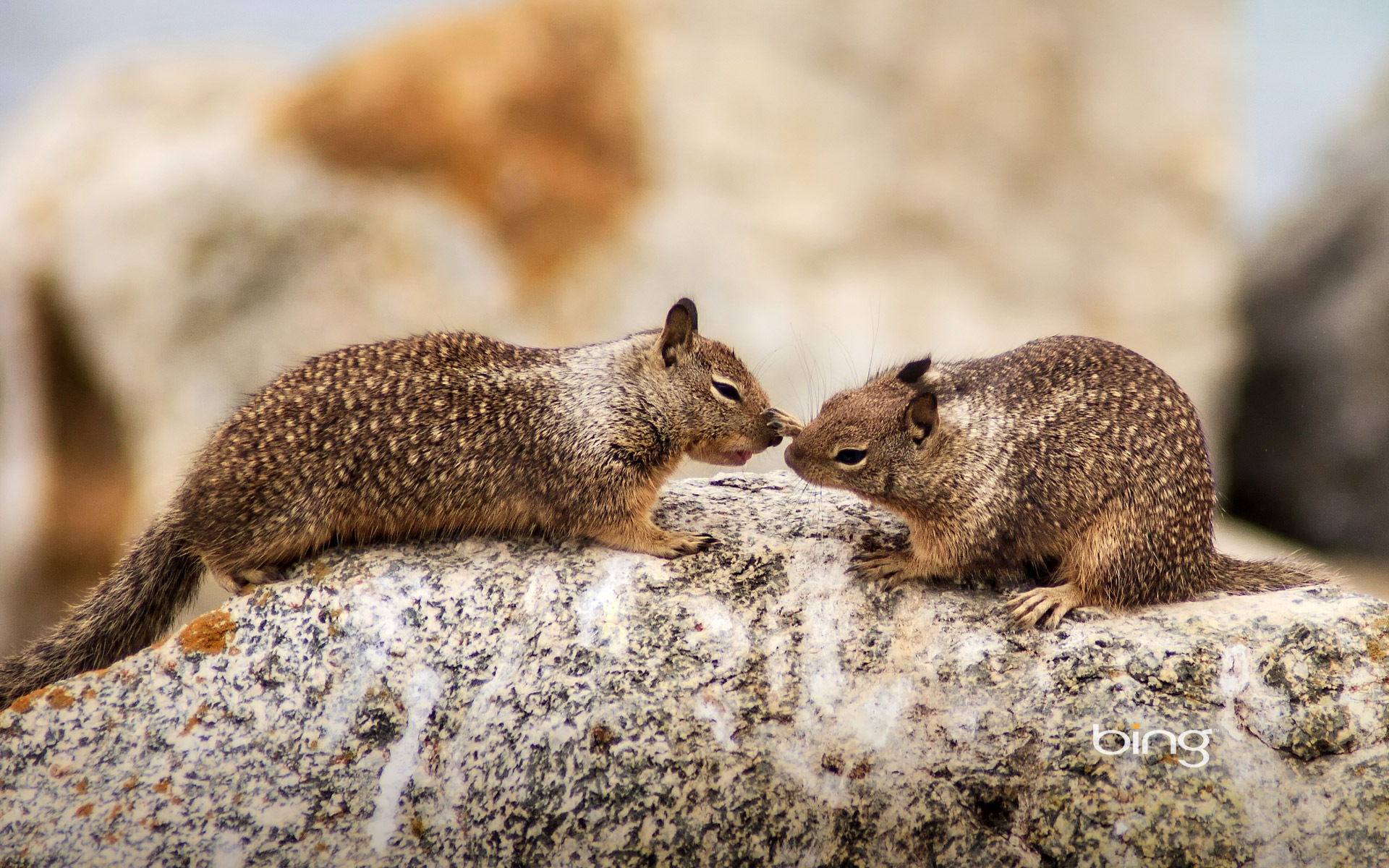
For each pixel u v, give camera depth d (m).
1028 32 30.17
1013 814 9.67
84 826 9.74
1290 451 31.20
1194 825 9.34
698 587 10.73
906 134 29.34
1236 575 11.09
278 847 9.77
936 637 10.39
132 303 25.70
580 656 10.28
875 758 9.86
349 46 28.77
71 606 11.65
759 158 28.02
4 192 27.80
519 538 11.34
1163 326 29.62
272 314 25.58
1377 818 9.28
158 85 28.98
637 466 11.19
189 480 10.93
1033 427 10.67
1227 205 30.81
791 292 26.83
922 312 27.59
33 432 26.36
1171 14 31.39
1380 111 33.75
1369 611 10.33
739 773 9.77
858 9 29.58
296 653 10.44
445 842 9.79
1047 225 29.59
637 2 28.88
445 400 11.02
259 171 26.31
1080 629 10.32
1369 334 30.59
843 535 11.41
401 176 26.75
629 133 27.81
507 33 28.11
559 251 26.61
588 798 9.69
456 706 10.20
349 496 10.84
